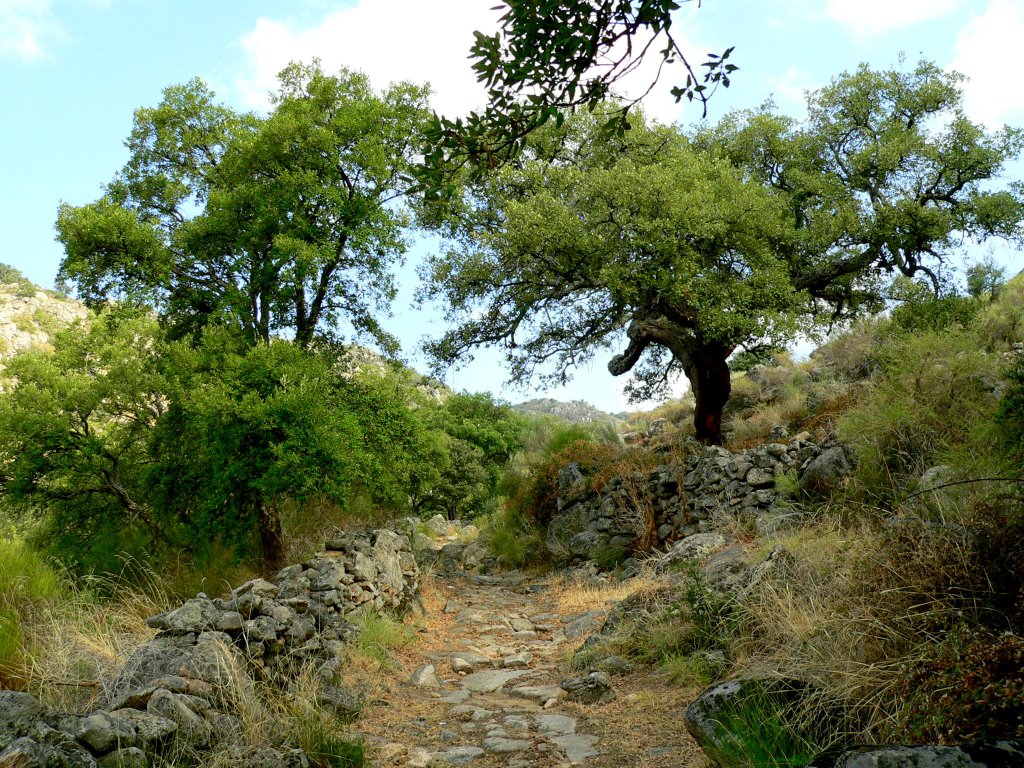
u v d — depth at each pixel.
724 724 3.77
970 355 8.23
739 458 11.84
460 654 7.57
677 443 15.31
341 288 10.98
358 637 6.65
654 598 7.02
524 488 16.75
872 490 7.49
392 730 5.01
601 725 4.89
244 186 10.12
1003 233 15.43
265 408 8.20
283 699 4.68
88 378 10.00
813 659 4.18
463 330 16.62
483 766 4.30
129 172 11.42
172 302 10.42
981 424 6.49
